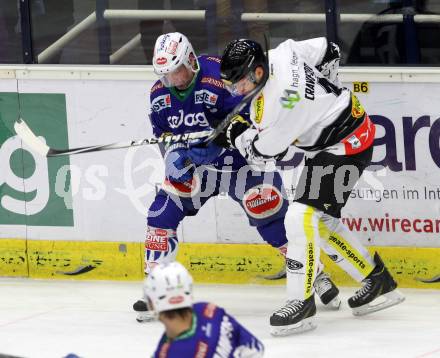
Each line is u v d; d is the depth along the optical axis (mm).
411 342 14117
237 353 9961
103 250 17797
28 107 17781
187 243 17484
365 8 16562
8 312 16297
